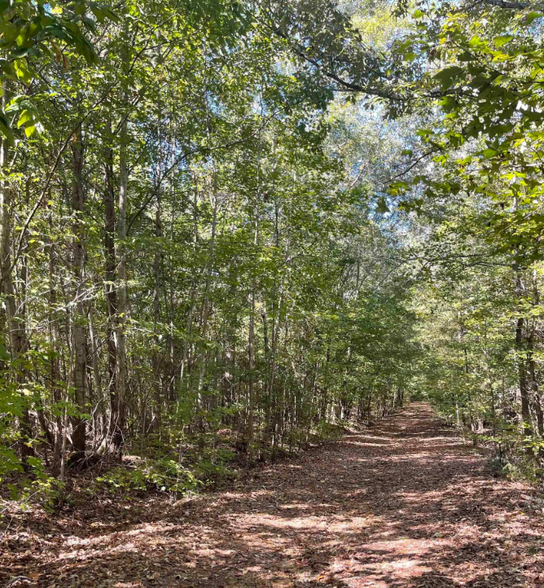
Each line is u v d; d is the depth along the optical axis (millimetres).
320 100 10570
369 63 9945
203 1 8125
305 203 13555
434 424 30984
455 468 13719
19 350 5863
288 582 5617
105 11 2238
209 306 14133
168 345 12297
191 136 11586
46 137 6676
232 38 9508
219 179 12922
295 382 16859
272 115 12305
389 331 21891
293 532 7816
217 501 9445
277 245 14367
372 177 23703
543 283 11219
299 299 14414
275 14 10133
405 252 11992
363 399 31406
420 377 27594
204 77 10992
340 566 6172
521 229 4707
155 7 8180
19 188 7375
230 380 16203
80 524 7164
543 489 9758
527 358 11984
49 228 7578
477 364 15961
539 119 2857
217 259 11758
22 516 6691
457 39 3025
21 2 2061
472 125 3053
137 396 11188
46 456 8750
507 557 6035
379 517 8742
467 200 12703
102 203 12164
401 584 5445
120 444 10117
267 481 11922
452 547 6625
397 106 10023
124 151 9672
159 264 12758
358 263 22188
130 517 7980
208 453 10570
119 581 5129
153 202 13125
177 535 7043
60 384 5734
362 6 13203
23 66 2422
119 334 9828
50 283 7852
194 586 5277
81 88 7055
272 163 14359
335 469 14312
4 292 6840
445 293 12445
